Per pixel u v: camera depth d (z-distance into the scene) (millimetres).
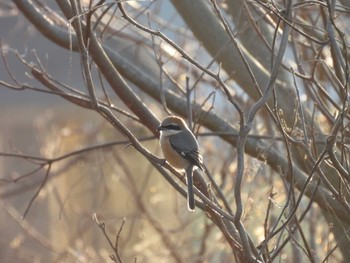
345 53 8688
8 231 22391
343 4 10945
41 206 22062
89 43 10117
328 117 9938
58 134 20328
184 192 10094
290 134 9375
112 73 10477
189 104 10781
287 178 10578
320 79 12898
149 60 13859
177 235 17578
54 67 27328
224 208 11586
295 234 11031
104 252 17312
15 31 22453
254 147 11094
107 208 20547
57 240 21188
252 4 11344
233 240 9047
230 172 15297
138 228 19516
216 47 12102
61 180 21484
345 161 8969
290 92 11336
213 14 12234
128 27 14258
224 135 11586
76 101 10758
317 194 10344
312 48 10969
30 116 26531
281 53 8258
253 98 11836
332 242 11773
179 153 10359
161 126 10641
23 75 27016
